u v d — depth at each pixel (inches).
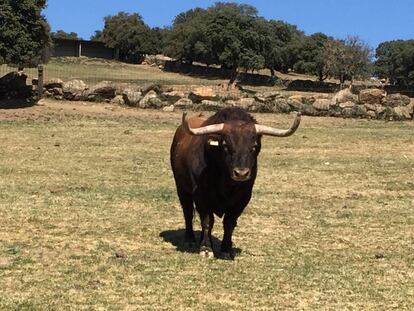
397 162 784.9
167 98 1349.7
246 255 370.0
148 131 1019.3
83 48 4239.7
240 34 2866.6
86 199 520.7
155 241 398.0
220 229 440.1
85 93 1337.4
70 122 1091.9
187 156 359.6
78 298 282.8
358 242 410.6
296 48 3292.3
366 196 573.3
